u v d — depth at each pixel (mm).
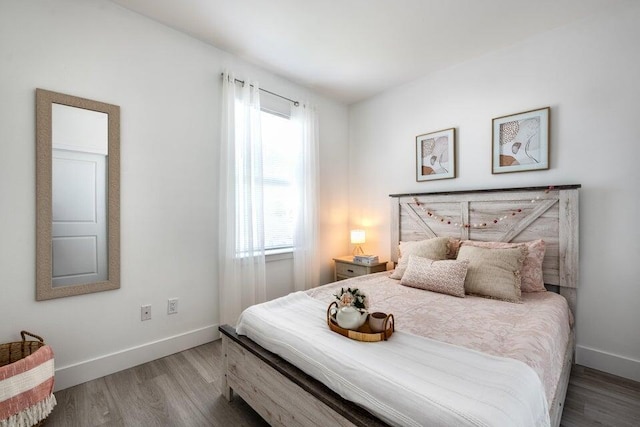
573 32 2230
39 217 1816
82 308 1987
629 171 2020
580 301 2213
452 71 2918
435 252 2551
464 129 2838
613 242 2084
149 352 2264
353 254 3812
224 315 2619
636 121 1993
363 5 2061
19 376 1450
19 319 1771
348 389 1117
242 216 2734
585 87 2184
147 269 2266
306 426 1290
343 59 2805
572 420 1623
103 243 2061
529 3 2029
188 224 2479
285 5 2068
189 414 1694
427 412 908
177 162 2414
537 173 2414
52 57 1863
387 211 3512
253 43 2557
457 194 2826
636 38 1986
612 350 2090
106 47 2066
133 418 1653
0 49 1706
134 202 2197
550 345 1389
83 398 1816
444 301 1997
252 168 2803
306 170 3309
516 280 2070
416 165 3215
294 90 3279
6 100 1724
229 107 2637
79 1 1961
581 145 2201
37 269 1814
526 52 2457
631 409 1706
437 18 2197
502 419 840
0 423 1374
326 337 1386
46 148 1837
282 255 3178
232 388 1784
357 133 3842
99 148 2033
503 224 2545
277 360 1455
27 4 1782
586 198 2182
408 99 3281
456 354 1208
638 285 1997
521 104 2486
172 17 2236
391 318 1435
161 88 2324
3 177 1721
